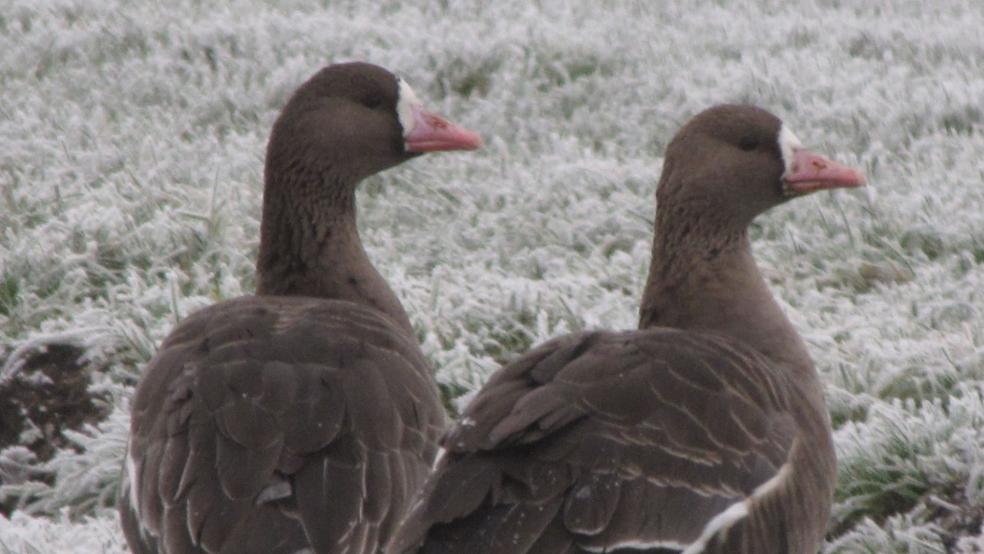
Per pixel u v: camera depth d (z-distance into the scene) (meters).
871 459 11.18
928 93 18.81
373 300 11.09
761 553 8.23
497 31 21.28
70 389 13.01
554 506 7.46
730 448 8.14
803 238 15.31
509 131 18.92
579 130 18.92
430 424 9.04
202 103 19.02
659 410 8.06
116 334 13.20
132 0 22.62
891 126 18.08
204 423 8.35
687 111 18.92
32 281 14.07
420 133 11.41
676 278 10.20
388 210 16.53
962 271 14.62
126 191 15.81
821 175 10.33
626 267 14.66
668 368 8.34
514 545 7.28
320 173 11.16
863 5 25.31
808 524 8.76
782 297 14.27
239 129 18.72
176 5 22.55
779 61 20.64
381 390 8.78
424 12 23.30
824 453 9.05
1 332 13.60
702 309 10.07
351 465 8.23
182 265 14.45
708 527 7.91
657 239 10.32
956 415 11.30
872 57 21.17
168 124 18.64
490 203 16.55
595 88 19.89
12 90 19.27
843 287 14.49
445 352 12.70
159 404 8.71
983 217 14.99
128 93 19.38
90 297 14.08
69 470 12.21
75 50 20.56
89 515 12.01
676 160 10.29
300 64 19.56
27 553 10.40
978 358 12.14
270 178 11.23
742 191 10.25
